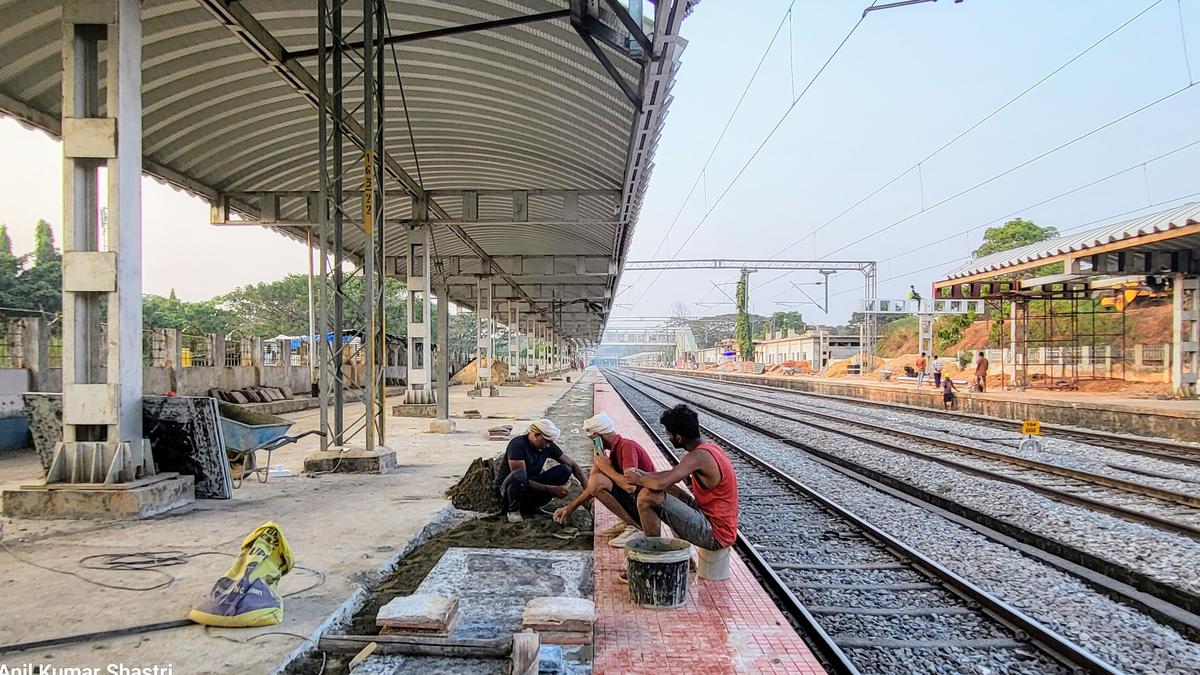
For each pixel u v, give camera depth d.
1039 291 26.23
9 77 9.31
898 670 4.48
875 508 9.27
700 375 78.12
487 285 33.47
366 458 9.17
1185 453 13.84
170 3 8.43
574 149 14.12
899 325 62.16
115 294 6.24
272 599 3.91
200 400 6.93
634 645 3.80
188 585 4.39
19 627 3.70
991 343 39.31
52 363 12.98
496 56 10.69
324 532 5.97
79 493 6.04
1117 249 19.23
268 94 11.55
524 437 7.18
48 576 4.54
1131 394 23.83
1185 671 4.46
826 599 5.79
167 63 9.76
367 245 9.50
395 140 14.14
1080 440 16.41
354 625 4.18
